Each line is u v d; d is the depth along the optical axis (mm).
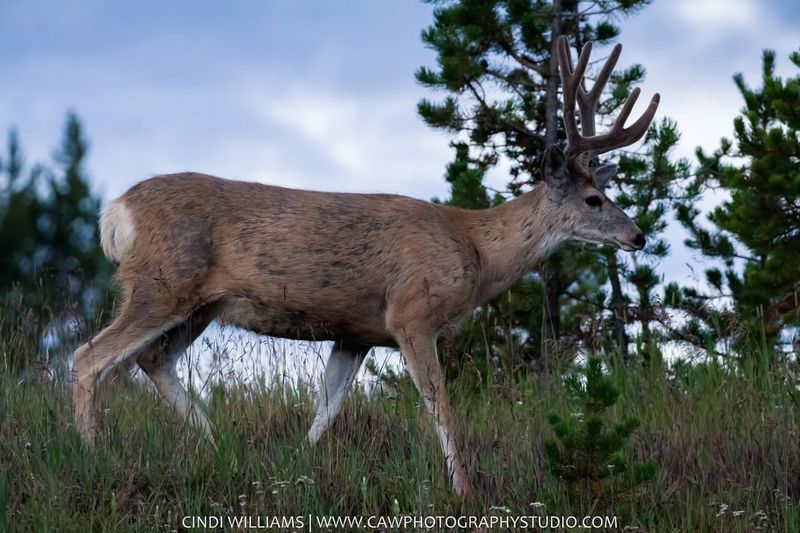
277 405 21578
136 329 21781
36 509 17016
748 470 20109
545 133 36156
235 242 21828
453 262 22031
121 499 17781
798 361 25156
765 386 24234
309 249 21719
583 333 30344
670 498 19016
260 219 21875
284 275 21734
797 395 22844
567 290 36219
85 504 17859
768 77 35562
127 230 22125
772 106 35500
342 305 21984
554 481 18875
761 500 19062
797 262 34312
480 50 35219
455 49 34438
